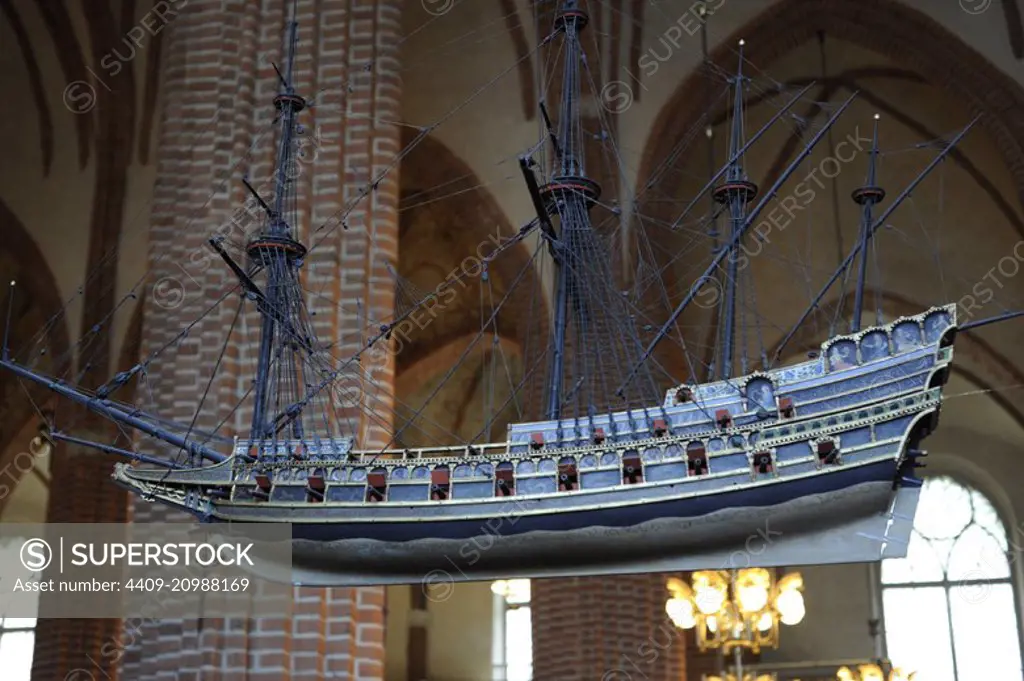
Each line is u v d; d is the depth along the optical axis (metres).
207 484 15.02
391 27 19.86
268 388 17.25
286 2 19.78
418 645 34.72
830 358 14.34
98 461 30.22
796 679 30.97
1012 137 28.55
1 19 31.19
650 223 29.33
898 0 29.17
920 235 32.31
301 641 16.69
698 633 25.95
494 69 30.25
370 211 18.86
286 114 17.31
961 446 35.12
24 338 33.03
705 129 30.45
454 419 34.41
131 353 31.08
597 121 29.38
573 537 14.11
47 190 32.03
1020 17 28.62
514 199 30.23
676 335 29.95
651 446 14.23
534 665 26.44
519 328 29.56
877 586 34.53
